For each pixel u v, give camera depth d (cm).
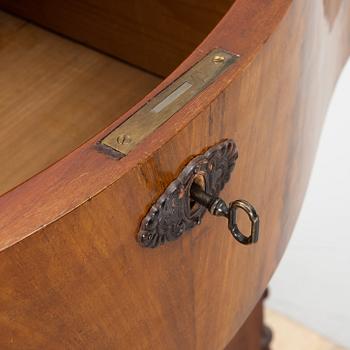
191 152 41
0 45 64
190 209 43
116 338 45
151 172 39
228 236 48
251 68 42
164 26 58
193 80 41
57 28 63
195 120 40
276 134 47
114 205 39
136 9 58
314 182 86
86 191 38
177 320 48
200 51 42
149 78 61
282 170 51
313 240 95
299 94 48
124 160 39
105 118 59
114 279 42
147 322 46
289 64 45
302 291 103
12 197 38
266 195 50
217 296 50
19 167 57
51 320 41
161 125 40
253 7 43
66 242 38
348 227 90
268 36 42
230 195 46
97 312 42
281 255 58
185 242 44
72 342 43
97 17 60
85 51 63
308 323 108
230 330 55
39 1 62
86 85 61
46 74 62
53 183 38
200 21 56
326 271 98
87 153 39
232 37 42
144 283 44
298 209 58
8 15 65
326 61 52
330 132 79
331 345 108
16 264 38
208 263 48
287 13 43
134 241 41
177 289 46
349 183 84
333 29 52
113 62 62
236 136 43
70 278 40
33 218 37
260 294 57
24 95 61
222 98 41
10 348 41
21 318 40
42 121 59
